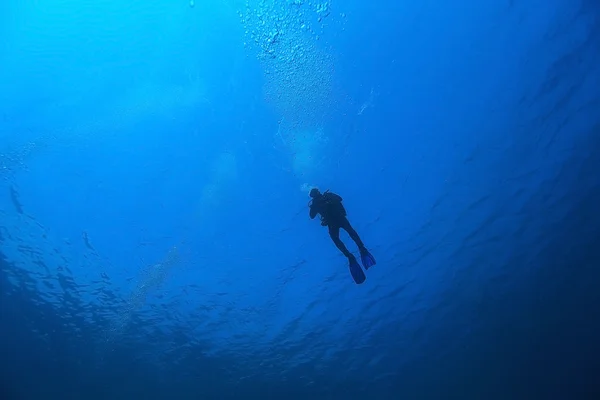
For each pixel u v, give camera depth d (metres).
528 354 15.48
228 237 14.16
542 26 11.21
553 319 15.05
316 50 11.98
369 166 13.31
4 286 14.71
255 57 12.19
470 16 11.66
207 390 16.14
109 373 16.17
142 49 12.91
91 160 13.68
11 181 13.41
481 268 14.50
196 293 14.63
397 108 12.72
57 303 15.05
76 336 15.59
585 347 15.09
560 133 12.45
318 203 8.11
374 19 11.88
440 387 16.14
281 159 13.25
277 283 14.57
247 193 13.71
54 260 14.34
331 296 14.60
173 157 13.66
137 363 15.91
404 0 11.79
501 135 12.79
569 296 14.70
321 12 11.59
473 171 13.31
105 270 14.41
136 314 14.99
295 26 11.77
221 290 14.62
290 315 14.95
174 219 14.11
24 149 13.38
